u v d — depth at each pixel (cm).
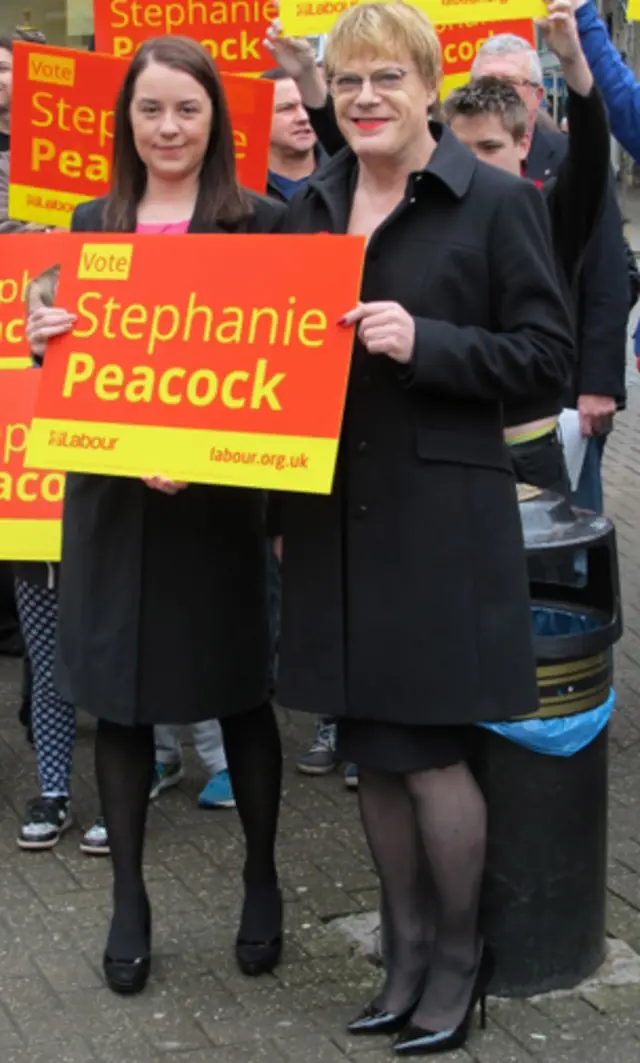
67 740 459
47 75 492
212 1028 353
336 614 326
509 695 323
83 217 373
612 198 477
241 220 359
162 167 354
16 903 417
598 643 350
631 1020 350
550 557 367
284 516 335
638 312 1365
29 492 436
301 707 331
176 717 356
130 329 332
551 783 352
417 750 328
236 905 413
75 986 372
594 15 477
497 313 322
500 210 318
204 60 351
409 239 320
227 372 322
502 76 482
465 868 336
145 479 328
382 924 366
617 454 979
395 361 313
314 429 315
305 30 481
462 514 321
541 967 360
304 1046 344
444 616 319
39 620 451
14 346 443
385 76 312
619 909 401
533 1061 335
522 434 420
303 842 449
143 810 371
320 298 315
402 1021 346
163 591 354
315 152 566
